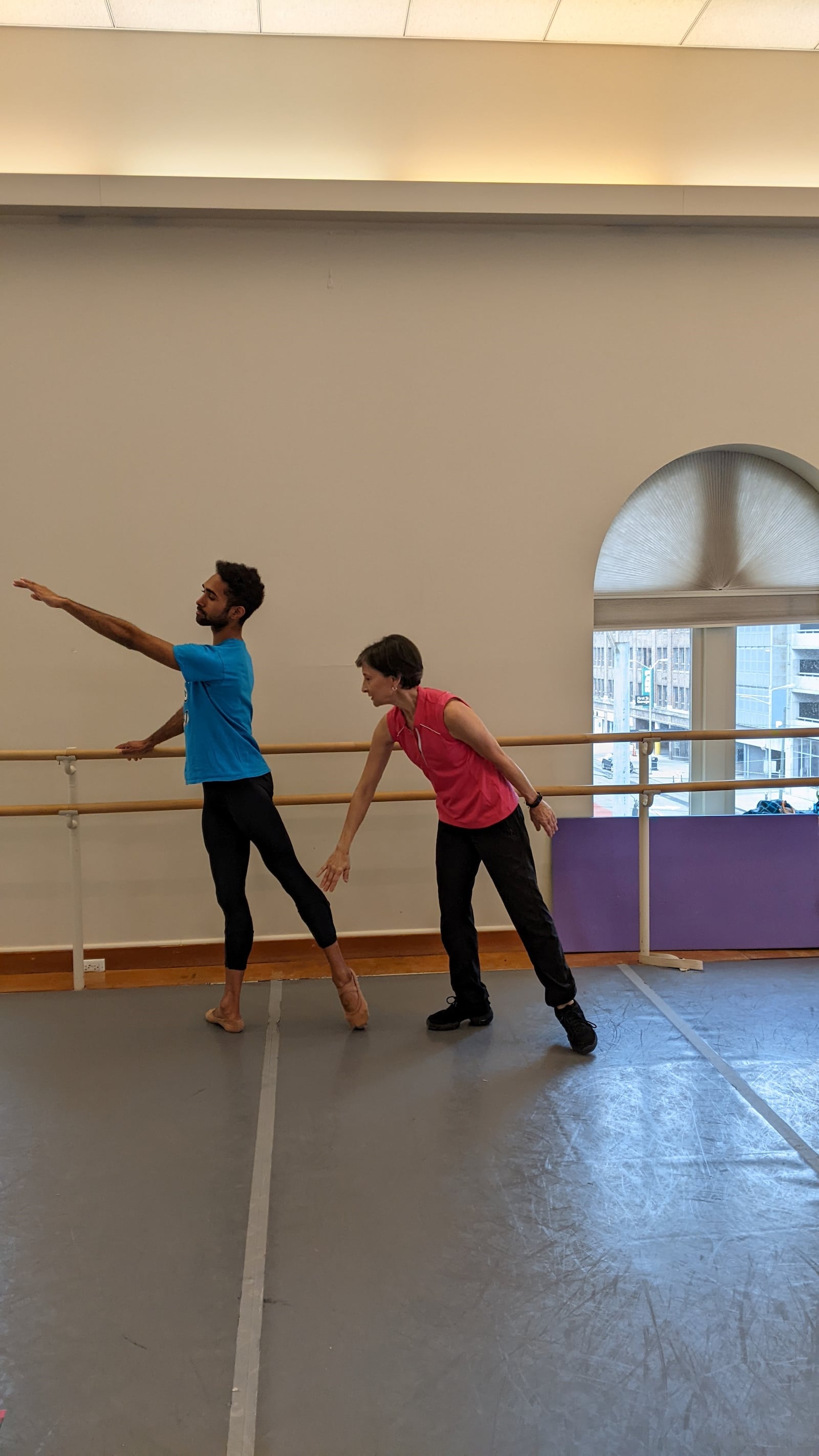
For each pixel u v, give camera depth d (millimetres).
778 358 3812
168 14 3371
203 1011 3299
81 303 3557
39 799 3660
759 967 3637
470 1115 2508
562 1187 2166
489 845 2879
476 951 3057
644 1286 1825
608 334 3734
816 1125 2430
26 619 3625
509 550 3764
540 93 3637
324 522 3688
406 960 3789
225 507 3654
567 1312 1759
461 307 3674
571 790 3656
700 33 3553
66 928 3717
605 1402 1548
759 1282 1833
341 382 3656
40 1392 1585
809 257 3789
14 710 3648
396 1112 2533
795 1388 1572
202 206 3387
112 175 3377
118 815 3689
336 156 3607
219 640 3008
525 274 3686
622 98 3672
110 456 3607
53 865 3691
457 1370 1621
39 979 3648
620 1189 2152
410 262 3643
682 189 3551
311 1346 1684
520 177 3686
